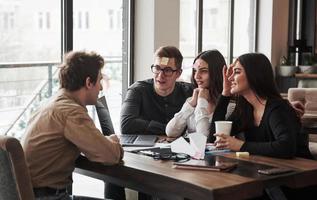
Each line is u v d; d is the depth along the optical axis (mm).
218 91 2664
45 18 3855
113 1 4383
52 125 1900
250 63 2219
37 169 1896
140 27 4516
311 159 2199
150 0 4430
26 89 3910
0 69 3715
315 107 3809
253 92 2238
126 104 2947
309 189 2143
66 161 1950
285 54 6660
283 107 2145
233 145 2111
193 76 2744
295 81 6211
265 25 6414
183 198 1608
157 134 2764
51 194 1915
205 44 5641
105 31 4328
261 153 2045
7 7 3627
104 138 1892
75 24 3992
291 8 6641
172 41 4633
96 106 2420
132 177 1801
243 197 1564
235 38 6215
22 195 1563
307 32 6512
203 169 1749
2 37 3650
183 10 5180
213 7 5734
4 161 1542
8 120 3893
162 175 1672
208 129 2553
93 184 4016
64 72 1985
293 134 2051
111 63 4445
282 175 1699
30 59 3852
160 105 2980
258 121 2227
